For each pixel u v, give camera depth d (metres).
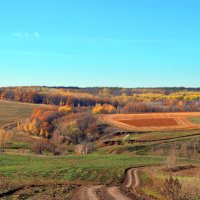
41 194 35.78
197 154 113.19
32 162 75.44
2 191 37.06
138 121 161.62
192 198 30.89
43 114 177.00
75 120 157.88
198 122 156.00
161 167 71.69
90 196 34.97
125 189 42.03
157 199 33.59
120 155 95.19
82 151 119.81
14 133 151.00
